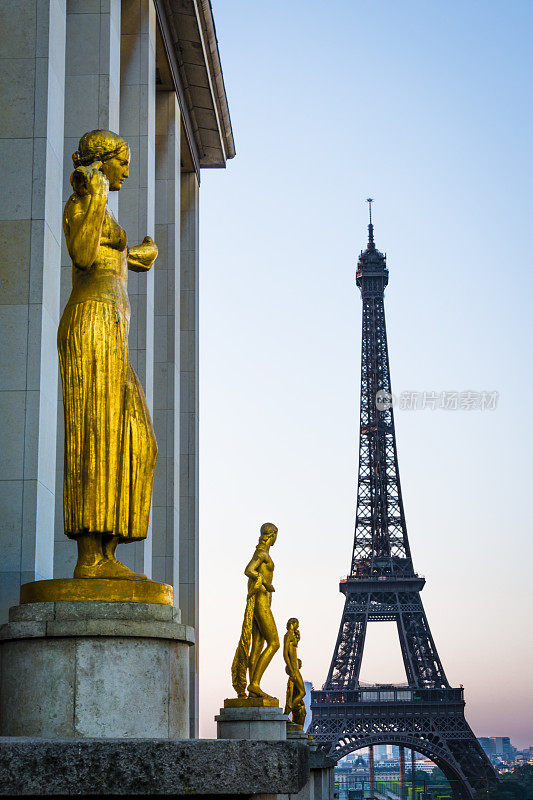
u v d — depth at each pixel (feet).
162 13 219.82
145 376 167.43
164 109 236.63
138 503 67.05
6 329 109.91
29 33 118.42
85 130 147.13
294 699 236.63
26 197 113.60
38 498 106.22
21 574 103.71
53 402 115.24
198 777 40.34
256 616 172.65
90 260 67.05
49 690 58.08
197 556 253.85
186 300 273.54
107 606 60.44
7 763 38.55
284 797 140.67
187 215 280.92
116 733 57.72
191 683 241.35
